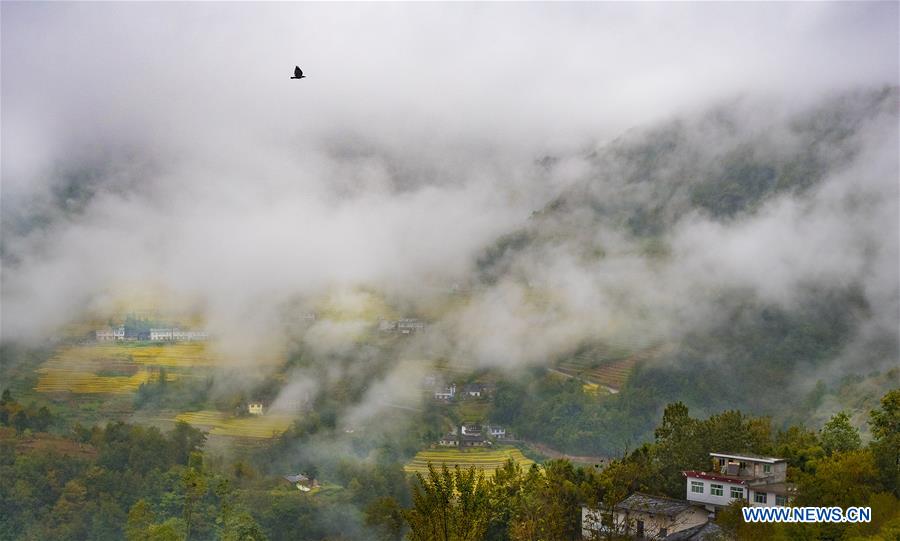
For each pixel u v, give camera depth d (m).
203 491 163.88
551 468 93.81
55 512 175.75
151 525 147.75
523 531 79.56
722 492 77.06
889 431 86.81
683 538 71.00
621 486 84.00
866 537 59.50
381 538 147.50
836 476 71.19
